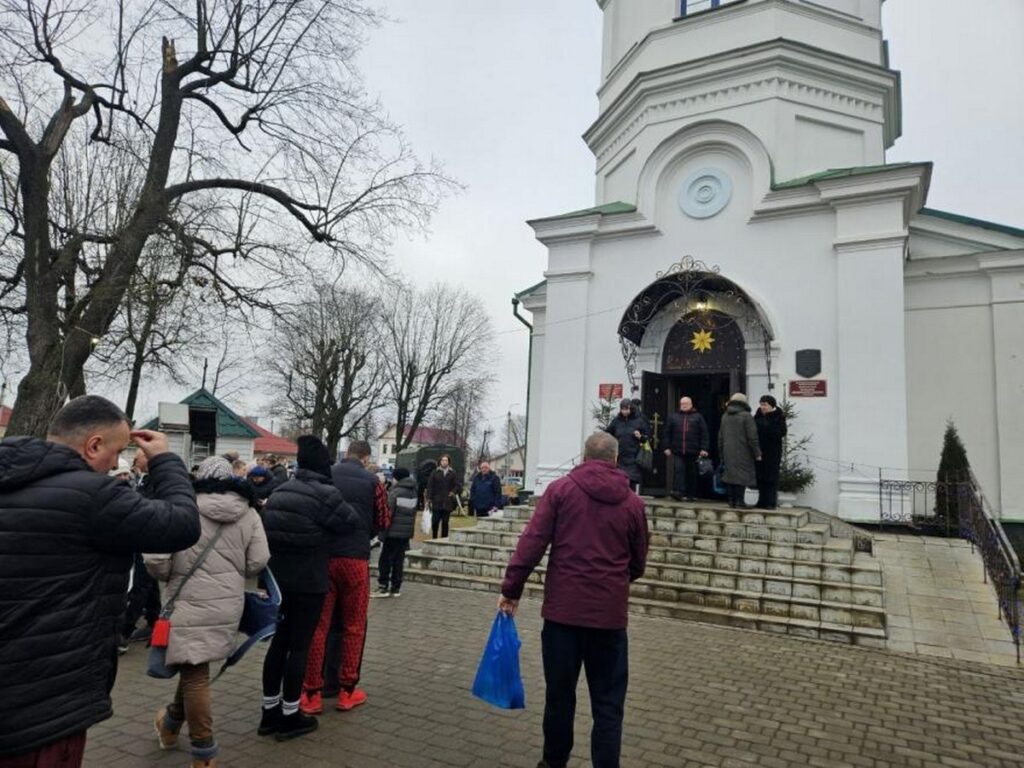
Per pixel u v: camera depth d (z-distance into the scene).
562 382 13.94
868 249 11.62
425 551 10.74
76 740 2.19
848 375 11.49
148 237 13.07
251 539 3.88
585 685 5.47
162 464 2.65
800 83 13.21
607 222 14.06
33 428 11.01
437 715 4.69
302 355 36.78
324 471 4.47
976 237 12.65
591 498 3.78
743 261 12.80
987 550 8.05
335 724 4.48
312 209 14.53
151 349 17.11
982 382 12.30
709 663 6.19
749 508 10.05
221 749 4.07
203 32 13.16
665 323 13.49
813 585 7.81
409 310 42.25
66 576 2.16
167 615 3.58
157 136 12.85
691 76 13.63
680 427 11.38
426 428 61.91
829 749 4.31
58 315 12.52
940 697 5.40
